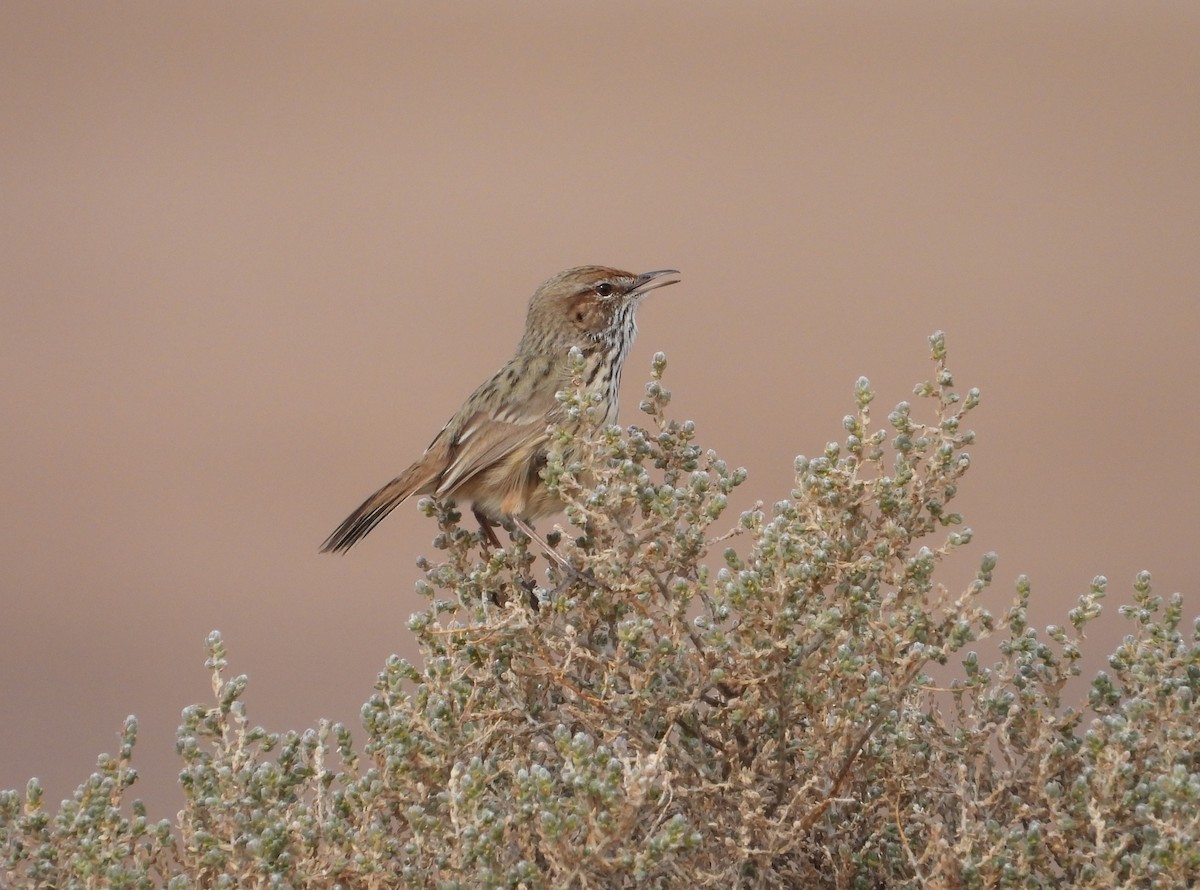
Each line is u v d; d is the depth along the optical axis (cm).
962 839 934
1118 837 948
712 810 1013
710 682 1035
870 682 983
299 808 998
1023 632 1048
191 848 1005
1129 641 1042
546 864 999
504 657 1130
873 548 1091
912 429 1086
